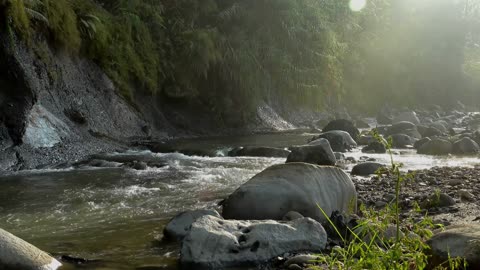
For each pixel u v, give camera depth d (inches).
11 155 375.2
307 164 230.5
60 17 478.9
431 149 491.2
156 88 618.5
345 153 492.1
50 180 324.5
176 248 181.5
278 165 231.5
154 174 347.6
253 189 218.4
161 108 638.5
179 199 266.4
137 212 238.8
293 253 169.5
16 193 284.2
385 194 265.6
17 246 155.9
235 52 742.5
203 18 761.0
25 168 372.2
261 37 826.2
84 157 426.6
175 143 530.9
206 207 247.6
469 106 1317.7
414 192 273.4
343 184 232.8
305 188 219.1
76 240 193.3
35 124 412.8
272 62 819.4
